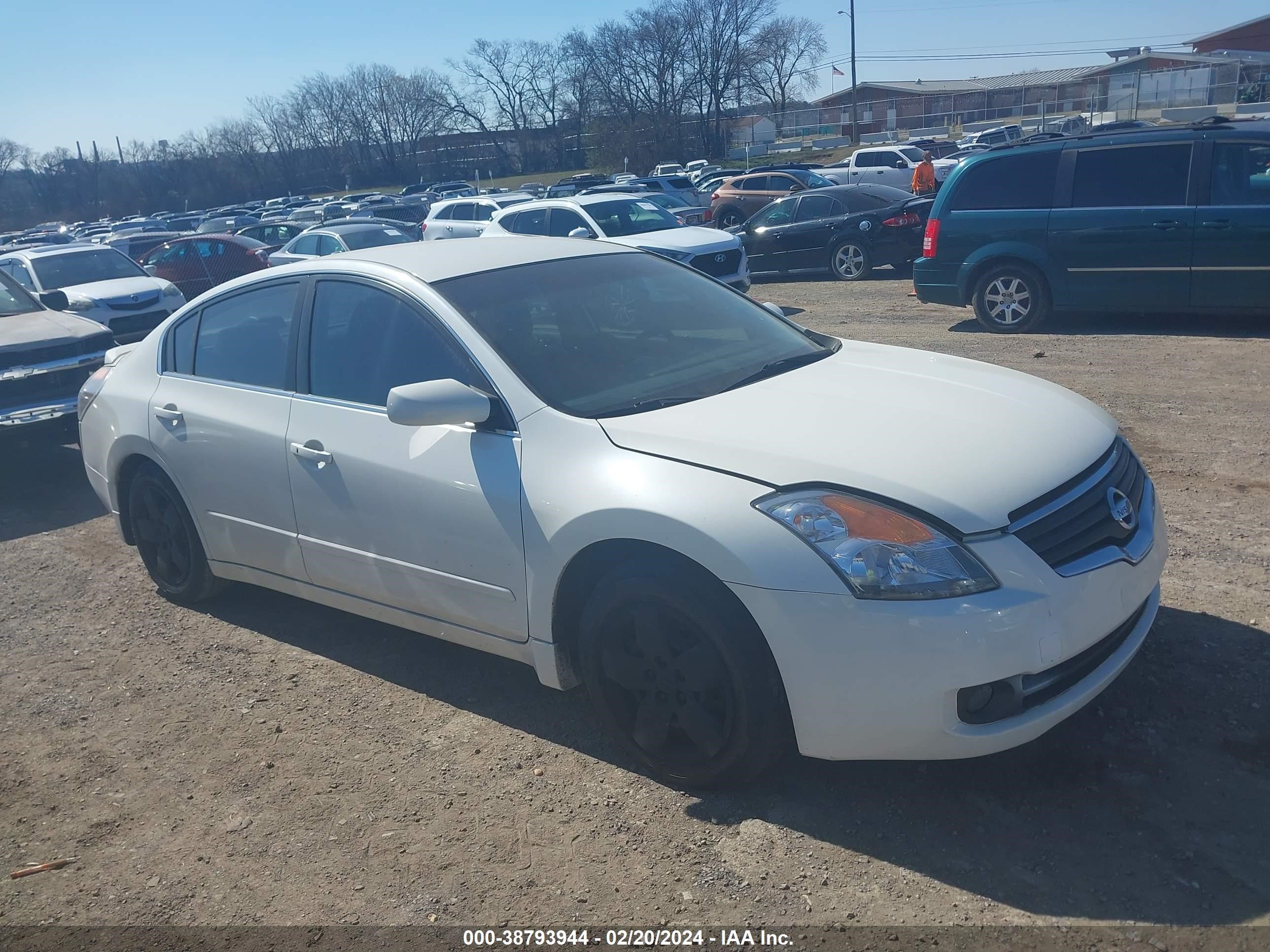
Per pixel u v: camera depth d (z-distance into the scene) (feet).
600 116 270.67
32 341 24.45
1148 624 10.49
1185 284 30.73
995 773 10.38
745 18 260.42
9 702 13.64
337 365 13.17
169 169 304.30
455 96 309.63
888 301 43.65
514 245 14.49
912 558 8.98
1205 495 17.58
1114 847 9.20
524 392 11.35
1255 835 9.21
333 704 12.99
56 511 22.74
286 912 9.27
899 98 228.22
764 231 53.72
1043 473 9.84
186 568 15.98
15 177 290.97
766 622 9.31
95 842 10.52
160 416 15.23
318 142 324.60
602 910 8.96
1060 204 32.24
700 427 10.52
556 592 10.82
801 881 9.11
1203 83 146.82
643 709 10.57
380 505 12.26
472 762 11.44
